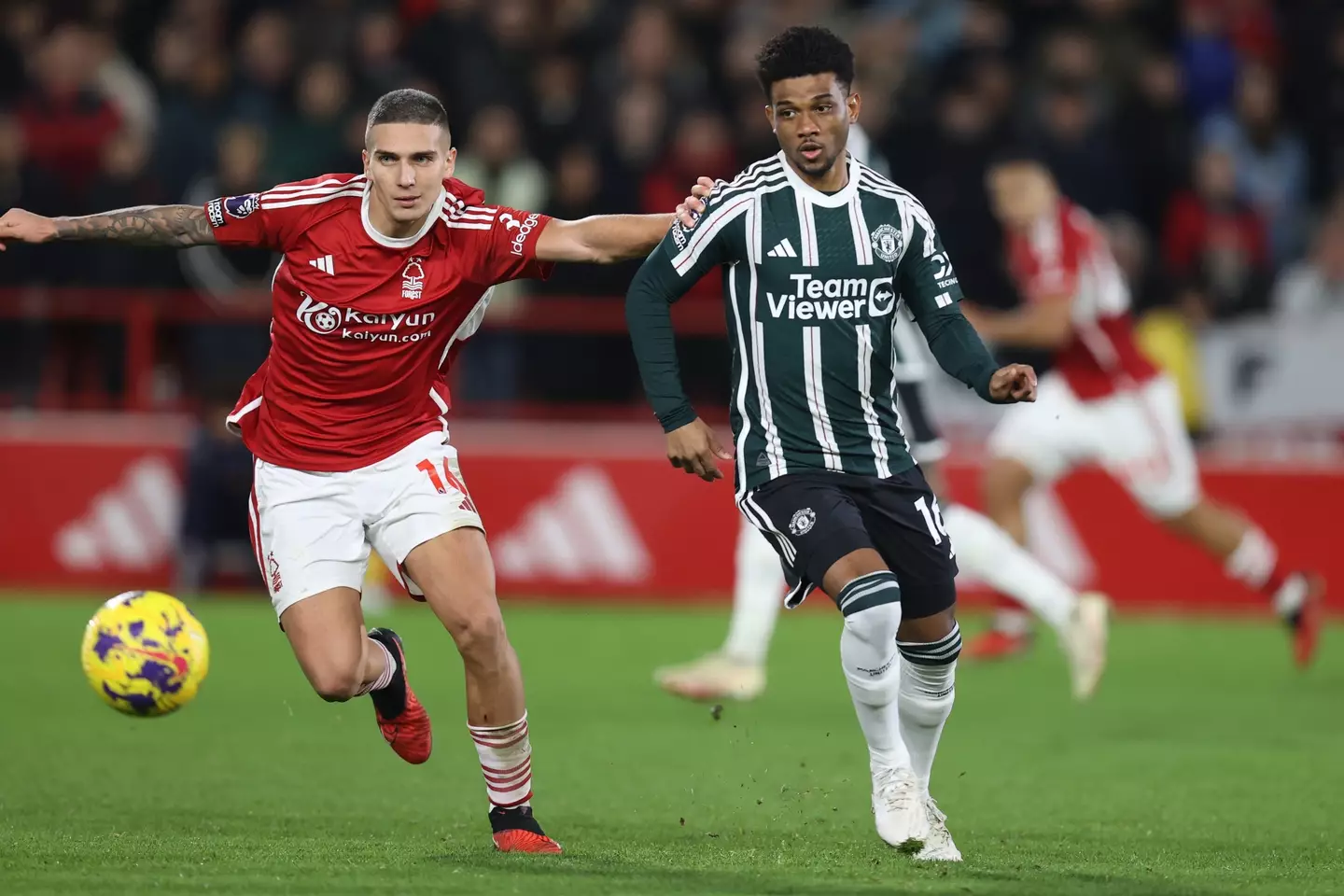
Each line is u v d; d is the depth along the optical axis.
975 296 47.09
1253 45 55.25
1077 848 19.55
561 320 46.56
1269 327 46.25
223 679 33.22
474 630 18.31
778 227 18.20
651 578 45.06
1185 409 46.28
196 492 44.16
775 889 16.52
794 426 18.42
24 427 46.06
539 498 45.12
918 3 55.06
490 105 48.44
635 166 46.88
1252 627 42.97
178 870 17.23
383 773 24.45
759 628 30.83
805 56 17.77
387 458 19.09
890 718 18.03
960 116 48.22
